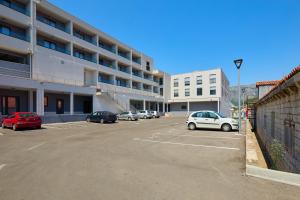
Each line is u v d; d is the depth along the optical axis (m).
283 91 5.84
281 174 5.10
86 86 29.48
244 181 5.12
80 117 28.17
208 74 54.44
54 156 7.86
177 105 58.75
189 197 4.22
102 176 5.53
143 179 5.30
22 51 23.33
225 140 11.94
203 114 17.70
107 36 38.31
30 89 22.98
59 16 28.81
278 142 7.30
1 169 6.18
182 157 7.77
